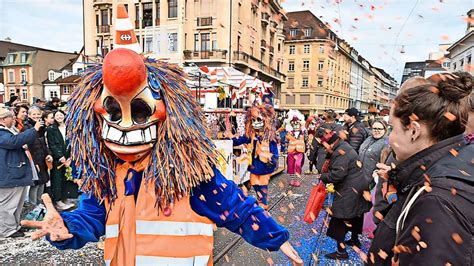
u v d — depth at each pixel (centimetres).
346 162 351
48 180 544
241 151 676
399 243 104
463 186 97
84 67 161
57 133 550
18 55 4528
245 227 158
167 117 143
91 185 153
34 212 490
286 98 3180
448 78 115
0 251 392
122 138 139
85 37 2925
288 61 3216
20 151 440
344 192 359
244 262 367
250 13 2670
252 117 552
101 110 141
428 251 91
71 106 149
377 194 279
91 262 367
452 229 91
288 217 533
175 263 146
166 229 147
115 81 128
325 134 371
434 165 108
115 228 151
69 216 149
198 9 2561
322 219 518
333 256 374
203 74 784
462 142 111
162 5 2614
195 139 148
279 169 960
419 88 114
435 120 109
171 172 144
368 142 445
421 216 97
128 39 144
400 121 117
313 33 3091
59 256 381
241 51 2575
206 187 153
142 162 149
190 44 2603
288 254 158
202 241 151
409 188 114
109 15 2855
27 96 4462
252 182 558
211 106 832
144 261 146
